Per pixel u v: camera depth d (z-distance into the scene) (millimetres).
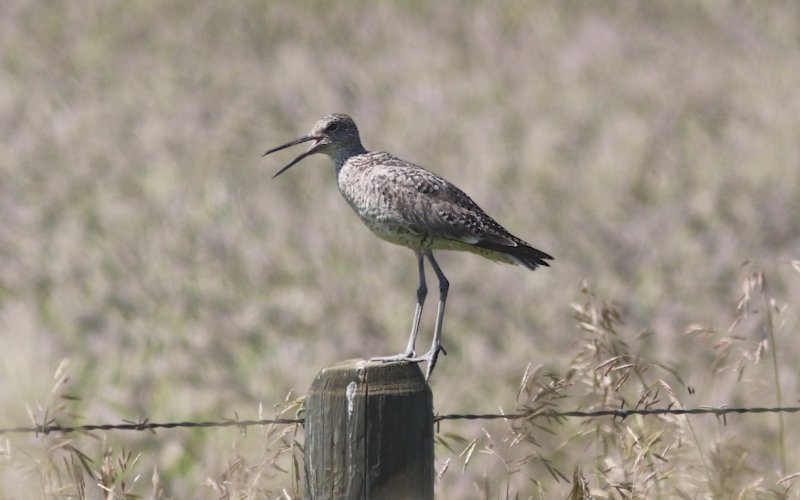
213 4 32594
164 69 27328
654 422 7848
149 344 12953
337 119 10320
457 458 10242
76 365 12086
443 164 20875
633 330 13414
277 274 15656
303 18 32031
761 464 9344
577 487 7312
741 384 10758
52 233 16828
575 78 27109
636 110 24734
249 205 18344
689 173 21000
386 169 9461
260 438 8109
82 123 22453
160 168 20266
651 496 7445
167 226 17188
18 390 10031
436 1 33812
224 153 21484
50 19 30750
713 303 14477
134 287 14672
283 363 12000
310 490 6629
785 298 14328
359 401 6496
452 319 14078
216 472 9422
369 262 16156
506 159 21078
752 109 24375
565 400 11148
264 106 24250
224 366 12258
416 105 24547
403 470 6523
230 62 28125
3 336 11531
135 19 31219
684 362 12180
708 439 8609
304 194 19672
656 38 30453
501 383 11750
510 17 32625
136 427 7578
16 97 24438
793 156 21453
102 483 7301
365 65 28094
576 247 16703
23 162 20000
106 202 18422
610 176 20406
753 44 29672
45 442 7469
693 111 24547
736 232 17297
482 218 9375
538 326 13375
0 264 15453
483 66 28172
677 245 16906
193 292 14758
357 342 13047
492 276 15367
